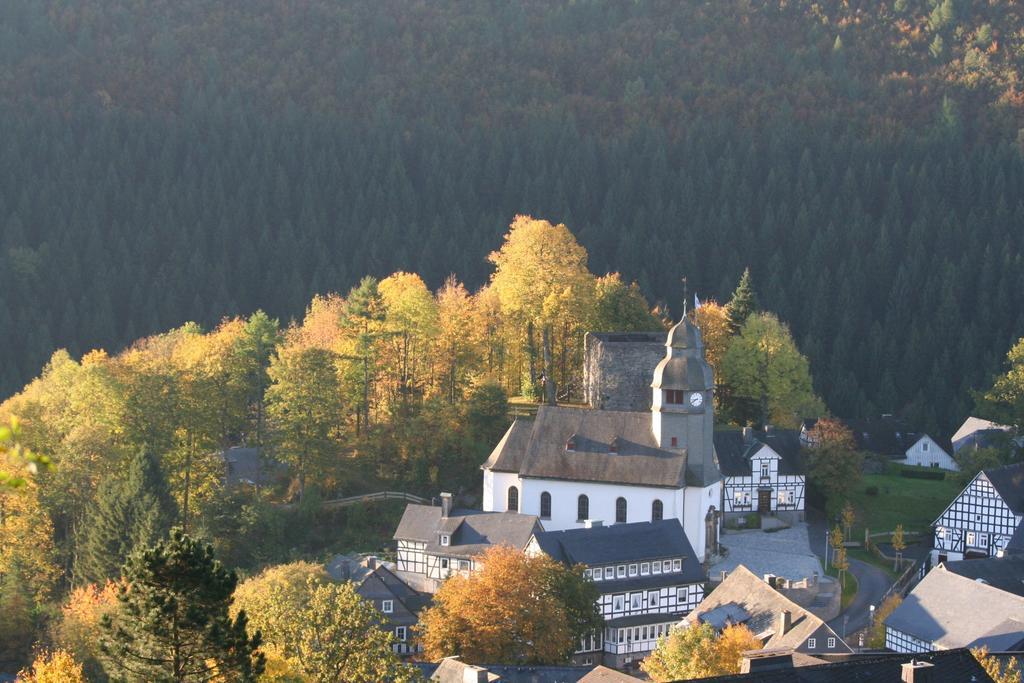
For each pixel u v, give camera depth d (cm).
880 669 16738
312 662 19425
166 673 14350
